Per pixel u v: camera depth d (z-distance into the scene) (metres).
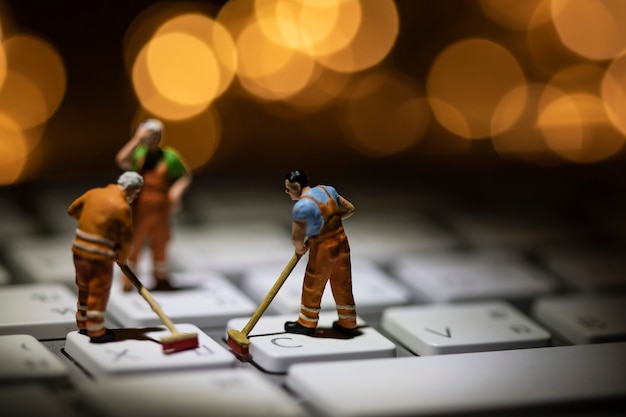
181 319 0.18
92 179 0.26
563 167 0.30
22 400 0.14
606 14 0.35
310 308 0.17
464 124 0.34
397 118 0.34
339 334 0.17
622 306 0.19
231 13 0.35
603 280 0.21
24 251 0.21
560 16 0.36
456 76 0.36
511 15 0.36
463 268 0.21
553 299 0.20
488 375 0.16
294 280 0.20
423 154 0.31
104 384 0.15
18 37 0.33
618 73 0.35
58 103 0.32
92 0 0.34
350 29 0.35
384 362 0.16
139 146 0.20
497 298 0.20
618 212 0.26
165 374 0.16
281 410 0.14
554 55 0.36
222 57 0.34
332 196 0.17
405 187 0.27
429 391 0.15
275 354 0.16
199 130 0.32
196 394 0.15
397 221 0.24
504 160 0.31
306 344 0.17
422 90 0.36
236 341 0.17
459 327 0.18
